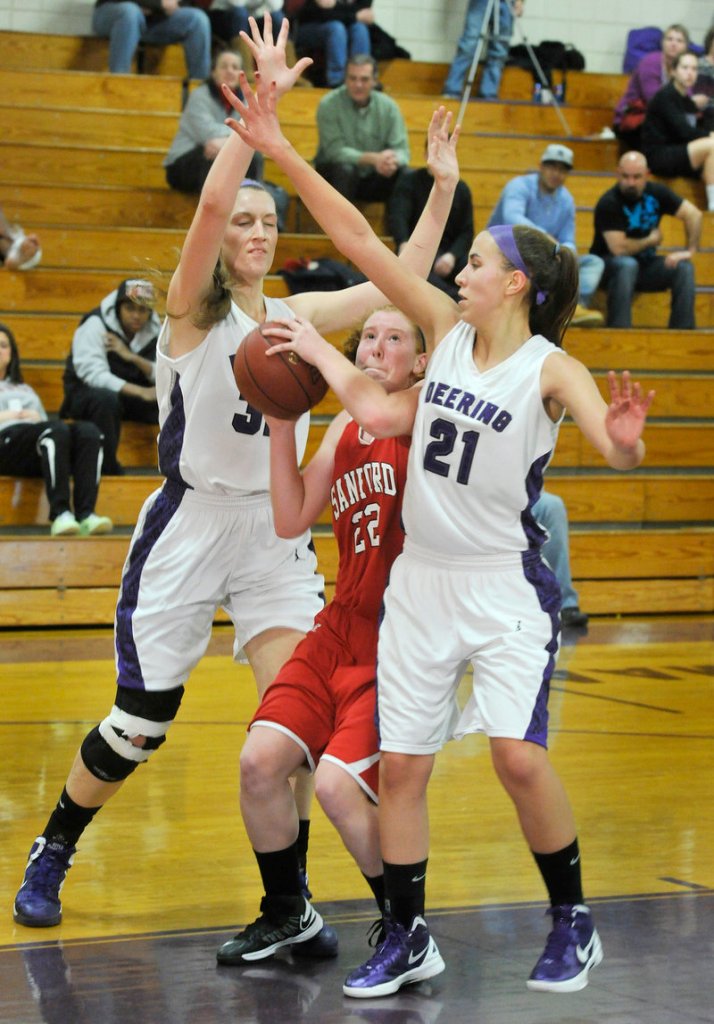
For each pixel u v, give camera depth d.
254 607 5.46
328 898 5.83
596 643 13.04
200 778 7.87
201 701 10.15
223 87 4.67
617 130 19.50
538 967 4.48
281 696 4.93
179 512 5.42
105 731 5.36
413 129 19.22
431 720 4.58
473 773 8.14
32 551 12.84
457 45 20.61
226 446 5.34
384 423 4.68
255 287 5.52
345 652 5.00
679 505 15.34
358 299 5.93
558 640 4.64
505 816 7.15
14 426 13.02
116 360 13.78
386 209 17.17
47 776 7.75
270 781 4.81
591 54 21.67
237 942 4.96
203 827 6.86
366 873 4.89
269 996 4.61
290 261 15.55
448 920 5.49
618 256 16.94
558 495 14.89
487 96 19.80
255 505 5.43
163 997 4.59
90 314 13.78
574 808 7.37
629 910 5.61
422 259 5.47
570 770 8.26
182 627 5.39
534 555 4.65
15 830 6.67
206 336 5.29
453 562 4.61
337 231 4.75
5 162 17.12
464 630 4.57
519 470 4.52
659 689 10.92
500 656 4.51
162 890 5.86
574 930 4.52
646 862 6.36
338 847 6.66
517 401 4.50
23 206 16.64
